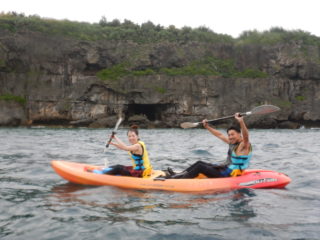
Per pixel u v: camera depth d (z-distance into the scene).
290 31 55.91
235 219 4.55
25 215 4.62
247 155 6.41
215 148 14.77
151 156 11.41
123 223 4.34
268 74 50.59
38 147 14.02
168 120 44.28
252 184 6.36
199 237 3.93
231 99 45.22
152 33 52.69
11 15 50.31
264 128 44.22
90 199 5.46
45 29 44.47
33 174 7.57
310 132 33.69
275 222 4.44
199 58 51.53
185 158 11.02
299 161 10.19
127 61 47.34
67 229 4.13
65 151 12.54
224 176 6.53
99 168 7.27
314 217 4.66
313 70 47.97
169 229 4.16
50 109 41.81
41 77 42.38
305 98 47.16
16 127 38.47
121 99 43.06
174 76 44.59
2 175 7.41
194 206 5.13
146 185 6.21
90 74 45.62
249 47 52.47
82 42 44.78
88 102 42.59
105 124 40.56
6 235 3.94
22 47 42.19
